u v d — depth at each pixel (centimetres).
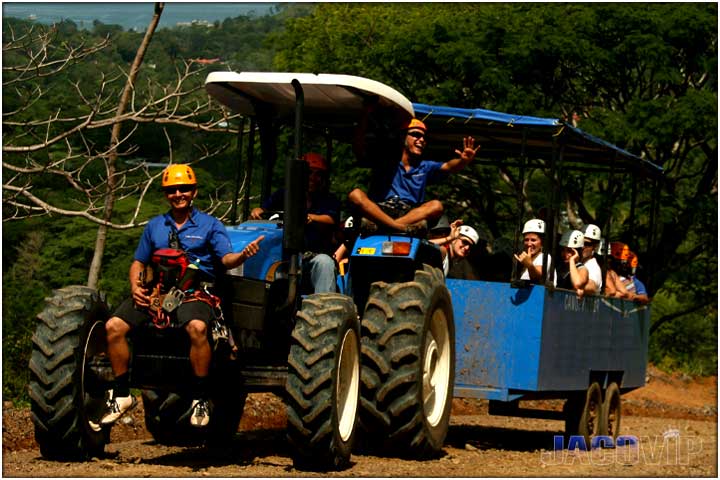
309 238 1683
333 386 1457
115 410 1516
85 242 5919
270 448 1834
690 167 5522
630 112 4522
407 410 1584
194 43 8469
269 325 1598
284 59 6019
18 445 1798
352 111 1747
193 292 1467
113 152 2464
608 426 2298
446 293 1708
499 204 5350
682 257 5291
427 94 4581
